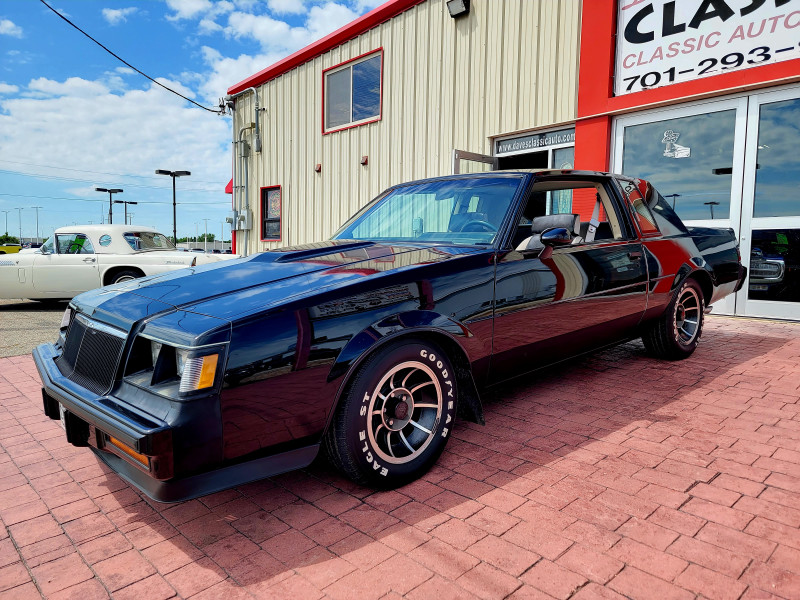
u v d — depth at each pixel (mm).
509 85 7941
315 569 1834
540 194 3523
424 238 3221
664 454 2635
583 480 2393
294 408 2016
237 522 2160
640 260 3729
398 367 2287
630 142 6855
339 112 10914
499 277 2721
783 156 5699
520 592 1682
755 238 5973
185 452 1782
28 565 1925
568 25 7207
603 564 1809
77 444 2227
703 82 6070
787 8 5473
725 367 4133
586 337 3324
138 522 2195
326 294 2145
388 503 2254
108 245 9062
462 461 2619
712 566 1783
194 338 1850
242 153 13477
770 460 2545
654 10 6430
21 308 9500
